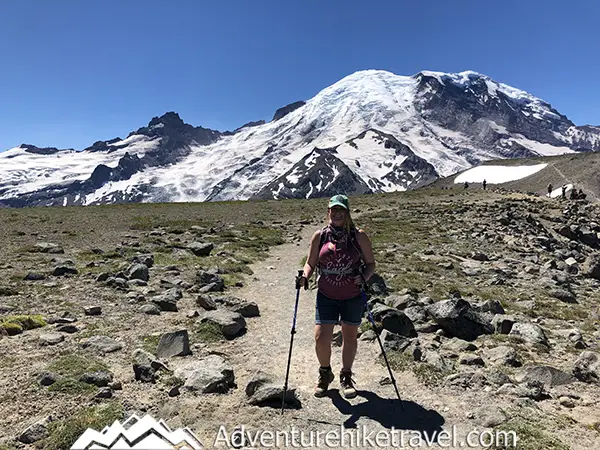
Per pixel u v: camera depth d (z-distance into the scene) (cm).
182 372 793
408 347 959
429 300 1368
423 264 2094
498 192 8488
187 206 5853
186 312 1212
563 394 786
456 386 798
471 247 2728
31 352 873
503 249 2769
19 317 1023
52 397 693
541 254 2778
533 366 863
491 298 1573
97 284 1447
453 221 3981
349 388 759
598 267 2397
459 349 1014
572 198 7581
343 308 744
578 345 1091
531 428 646
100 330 1027
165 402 703
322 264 737
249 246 2553
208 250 2200
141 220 3753
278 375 845
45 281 1464
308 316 1266
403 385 805
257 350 979
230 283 1616
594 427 670
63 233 2742
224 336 1056
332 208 723
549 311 1465
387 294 1519
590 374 868
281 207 5662
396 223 3778
